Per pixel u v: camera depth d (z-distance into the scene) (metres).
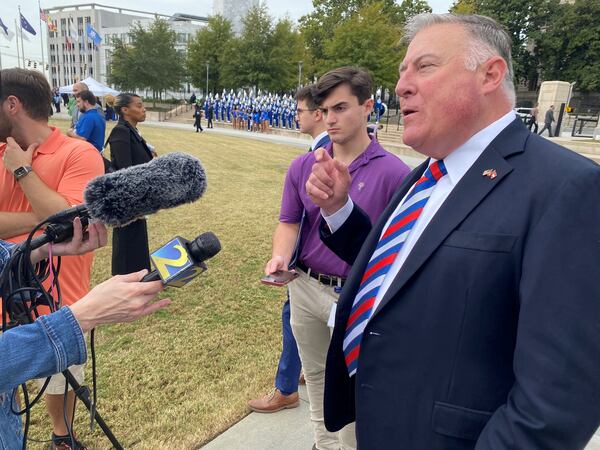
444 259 1.00
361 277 1.37
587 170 0.90
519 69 40.31
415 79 1.10
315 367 2.20
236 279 4.51
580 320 0.83
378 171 2.00
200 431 2.45
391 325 1.09
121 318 1.01
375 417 1.14
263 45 42.16
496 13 41.28
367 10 33.06
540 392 0.83
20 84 1.86
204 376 2.93
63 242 1.25
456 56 1.05
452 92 1.06
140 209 1.11
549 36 39.19
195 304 3.95
